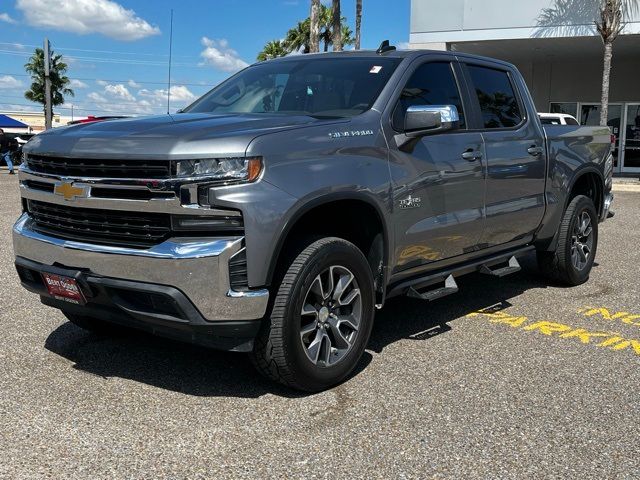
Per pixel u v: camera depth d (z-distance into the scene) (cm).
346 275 388
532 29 1809
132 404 363
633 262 779
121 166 341
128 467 296
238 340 348
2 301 568
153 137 344
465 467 299
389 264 420
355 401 371
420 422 345
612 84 2289
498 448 318
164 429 334
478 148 490
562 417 353
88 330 475
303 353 363
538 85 2380
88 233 364
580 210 635
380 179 402
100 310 375
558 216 610
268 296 344
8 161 2212
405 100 445
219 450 313
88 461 301
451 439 326
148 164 335
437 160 448
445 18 1873
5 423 337
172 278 330
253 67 538
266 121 385
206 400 370
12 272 677
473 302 593
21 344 458
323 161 371
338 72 468
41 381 394
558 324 525
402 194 419
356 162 390
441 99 479
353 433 331
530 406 366
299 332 360
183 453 309
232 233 335
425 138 445
